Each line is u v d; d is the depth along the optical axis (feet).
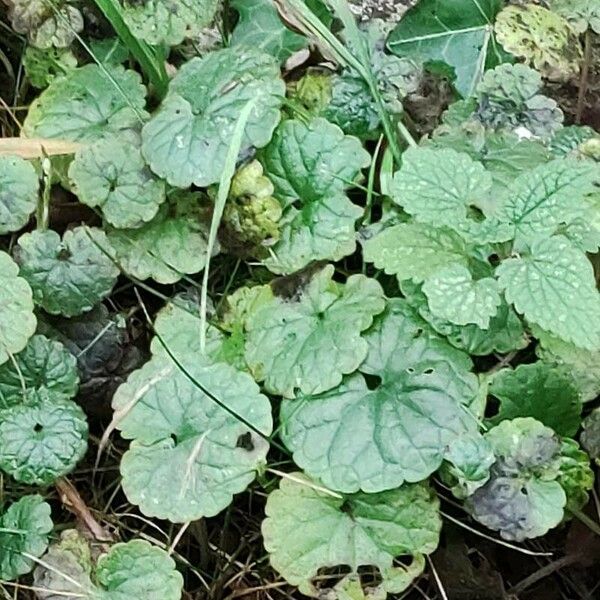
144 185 0.78
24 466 0.71
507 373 0.73
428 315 0.73
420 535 0.71
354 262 0.81
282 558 0.71
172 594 0.70
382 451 0.70
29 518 0.71
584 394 0.73
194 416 0.72
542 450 0.70
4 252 0.76
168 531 0.78
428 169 0.74
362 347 0.72
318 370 0.72
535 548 0.79
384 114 0.80
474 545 0.78
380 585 0.71
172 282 0.79
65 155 0.81
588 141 0.80
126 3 0.81
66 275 0.77
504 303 0.73
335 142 0.78
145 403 0.73
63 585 0.71
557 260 0.69
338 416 0.72
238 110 0.77
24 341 0.73
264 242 0.78
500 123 0.81
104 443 0.74
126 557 0.70
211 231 0.73
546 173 0.72
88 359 0.79
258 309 0.77
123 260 0.79
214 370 0.73
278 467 0.76
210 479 0.71
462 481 0.70
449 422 0.71
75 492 0.77
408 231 0.74
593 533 0.77
